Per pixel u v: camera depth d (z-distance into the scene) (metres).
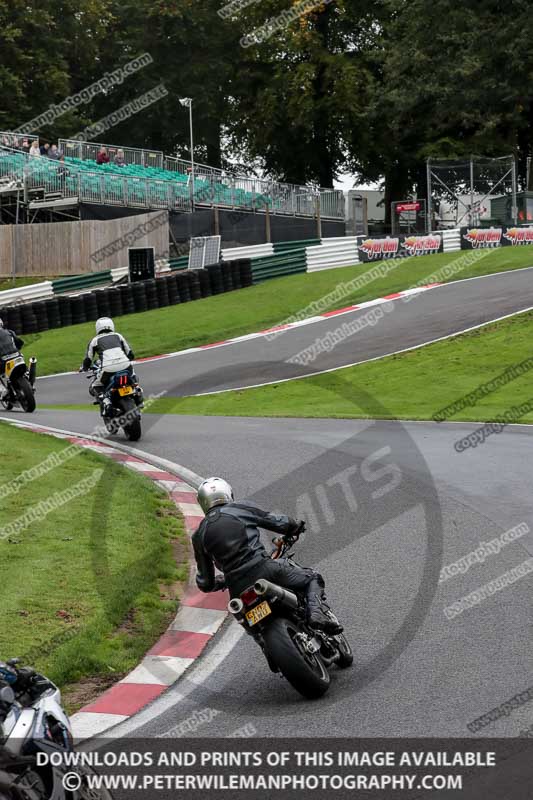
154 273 104.94
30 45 165.00
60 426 49.81
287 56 169.00
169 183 126.75
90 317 99.19
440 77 153.50
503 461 37.97
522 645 19.72
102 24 174.62
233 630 21.88
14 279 113.62
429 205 131.62
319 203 130.88
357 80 160.25
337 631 18.22
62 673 18.97
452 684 17.95
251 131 178.75
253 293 106.06
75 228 116.75
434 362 72.19
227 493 19.52
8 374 56.09
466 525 28.80
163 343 88.62
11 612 21.67
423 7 151.38
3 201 131.62
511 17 150.25
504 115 153.88
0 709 12.12
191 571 25.97
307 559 26.41
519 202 131.12
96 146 136.62
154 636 21.55
